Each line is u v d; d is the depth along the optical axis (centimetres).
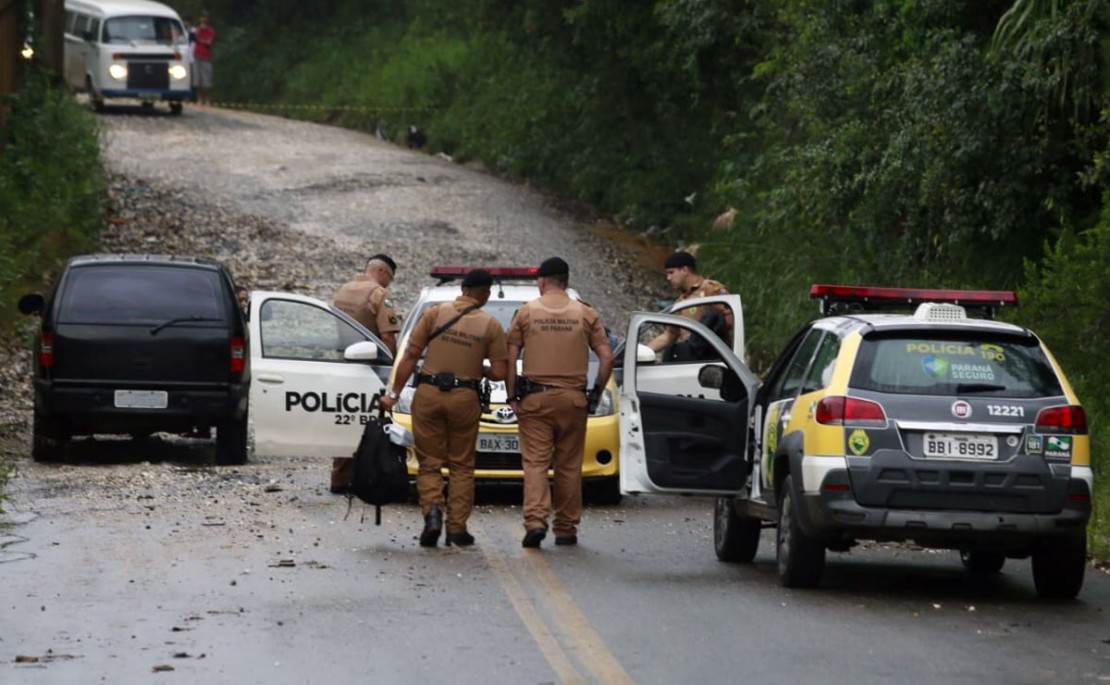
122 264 4406
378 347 4088
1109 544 3384
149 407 4328
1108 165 4362
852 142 5459
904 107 5050
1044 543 2741
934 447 2714
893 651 2362
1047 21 4441
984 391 2748
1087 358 4256
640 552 3325
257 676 2180
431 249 8175
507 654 2320
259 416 4034
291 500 3850
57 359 4309
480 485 4288
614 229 9500
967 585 3034
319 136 12038
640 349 3947
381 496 3362
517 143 11169
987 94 4709
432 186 9994
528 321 3338
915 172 5022
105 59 11756
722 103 9069
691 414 3189
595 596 2786
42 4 8200
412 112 12888
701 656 2317
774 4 7306
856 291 3102
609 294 7581
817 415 2767
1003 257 5112
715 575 3062
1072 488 2716
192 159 10219
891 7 5422
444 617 2575
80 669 2214
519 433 3353
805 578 2870
